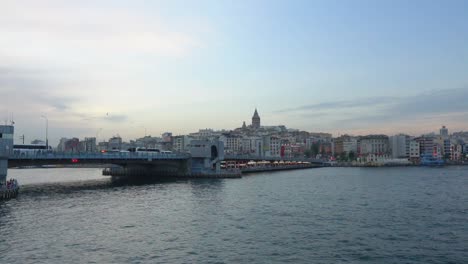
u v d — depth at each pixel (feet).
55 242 182.60
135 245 179.42
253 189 404.77
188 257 162.81
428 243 185.78
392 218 242.78
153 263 155.22
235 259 160.56
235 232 204.54
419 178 598.75
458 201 319.47
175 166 596.70
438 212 265.13
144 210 268.00
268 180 536.42
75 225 218.59
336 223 227.20
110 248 174.29
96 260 157.99
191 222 228.63
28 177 650.84
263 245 180.55
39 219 233.14
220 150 608.60
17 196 336.29
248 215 250.78
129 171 629.92
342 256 165.17
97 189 401.29
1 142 328.49
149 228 212.84
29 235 194.59
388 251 172.55
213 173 572.51
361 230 210.18
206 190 392.27
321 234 200.95
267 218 241.14
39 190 390.21
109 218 239.30
